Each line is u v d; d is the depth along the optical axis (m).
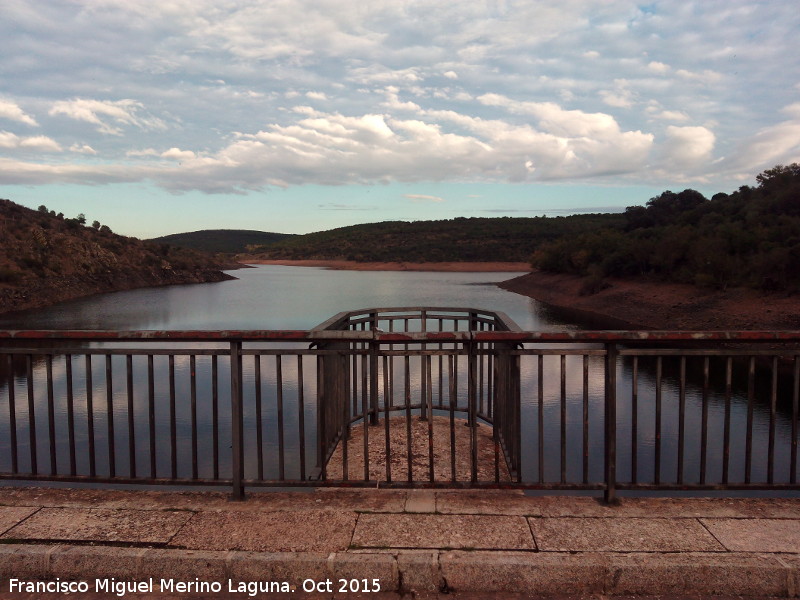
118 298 64.25
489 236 156.75
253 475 9.27
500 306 49.25
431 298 58.97
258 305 53.47
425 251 153.50
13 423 3.69
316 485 3.59
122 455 10.68
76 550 2.90
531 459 10.95
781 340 3.35
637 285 45.81
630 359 21.05
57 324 40.91
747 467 3.50
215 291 75.06
